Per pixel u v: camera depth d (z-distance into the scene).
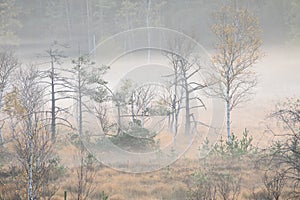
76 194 11.05
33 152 9.17
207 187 11.20
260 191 10.97
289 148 10.62
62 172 12.63
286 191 10.71
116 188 12.03
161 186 12.16
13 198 9.81
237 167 13.79
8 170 12.41
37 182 9.14
